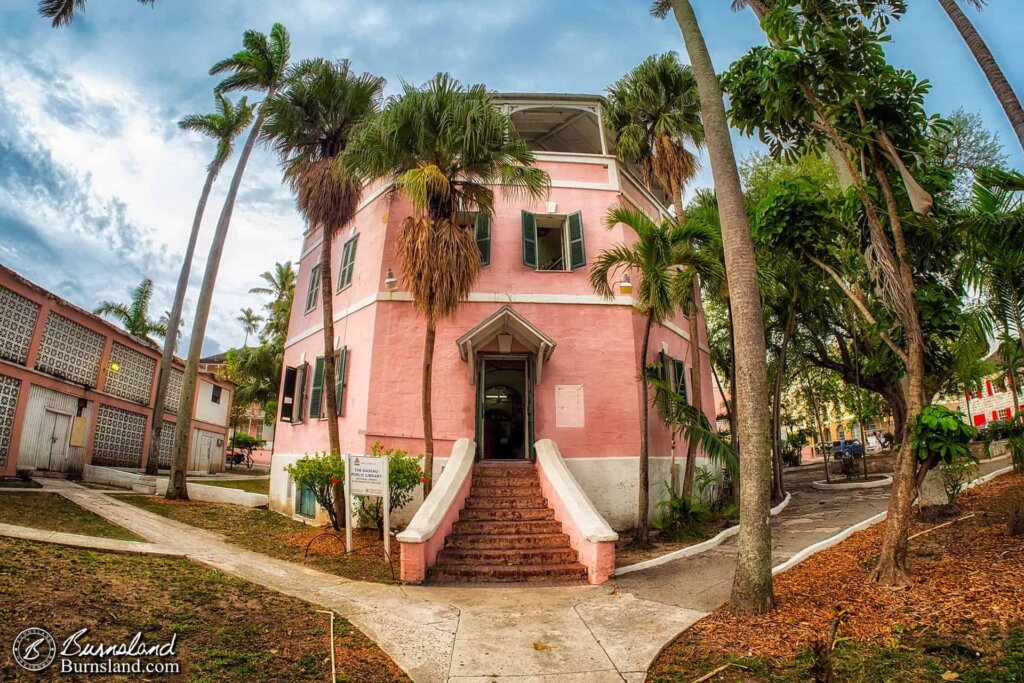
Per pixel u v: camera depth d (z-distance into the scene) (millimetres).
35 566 6172
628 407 12703
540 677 4828
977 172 7426
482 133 9930
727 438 18156
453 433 12188
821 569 7648
